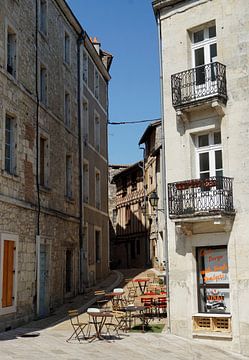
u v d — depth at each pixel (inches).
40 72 753.0
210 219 528.4
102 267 1097.4
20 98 655.1
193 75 573.3
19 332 561.0
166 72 603.8
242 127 538.0
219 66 550.3
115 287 943.0
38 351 458.0
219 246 550.9
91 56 1087.6
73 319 651.5
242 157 534.9
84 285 922.1
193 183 547.2
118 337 541.0
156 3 612.4
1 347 471.5
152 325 615.8
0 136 587.5
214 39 581.6
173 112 591.8
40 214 703.1
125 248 1658.5
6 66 613.6
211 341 534.3
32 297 653.3
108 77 1250.6
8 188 600.4
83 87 1006.4
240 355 504.7
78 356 444.5
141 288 826.8
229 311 537.3
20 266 622.2
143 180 1437.0
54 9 830.5
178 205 554.6
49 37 796.6
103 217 1140.5
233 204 535.2
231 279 527.8
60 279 781.9
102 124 1189.1
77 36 974.4
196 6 587.2
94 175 1072.2
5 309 575.5
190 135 577.3
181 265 568.1
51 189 760.3
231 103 547.5
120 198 1729.8
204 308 555.8
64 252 813.2
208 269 557.3
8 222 594.6
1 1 608.1
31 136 686.5
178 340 538.6
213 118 561.0
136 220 1552.7
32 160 684.1
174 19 605.3
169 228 582.9
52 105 794.2
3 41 607.8
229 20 558.9
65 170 850.1
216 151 565.0
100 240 1095.6
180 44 597.3
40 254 708.0
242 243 524.7
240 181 533.6
